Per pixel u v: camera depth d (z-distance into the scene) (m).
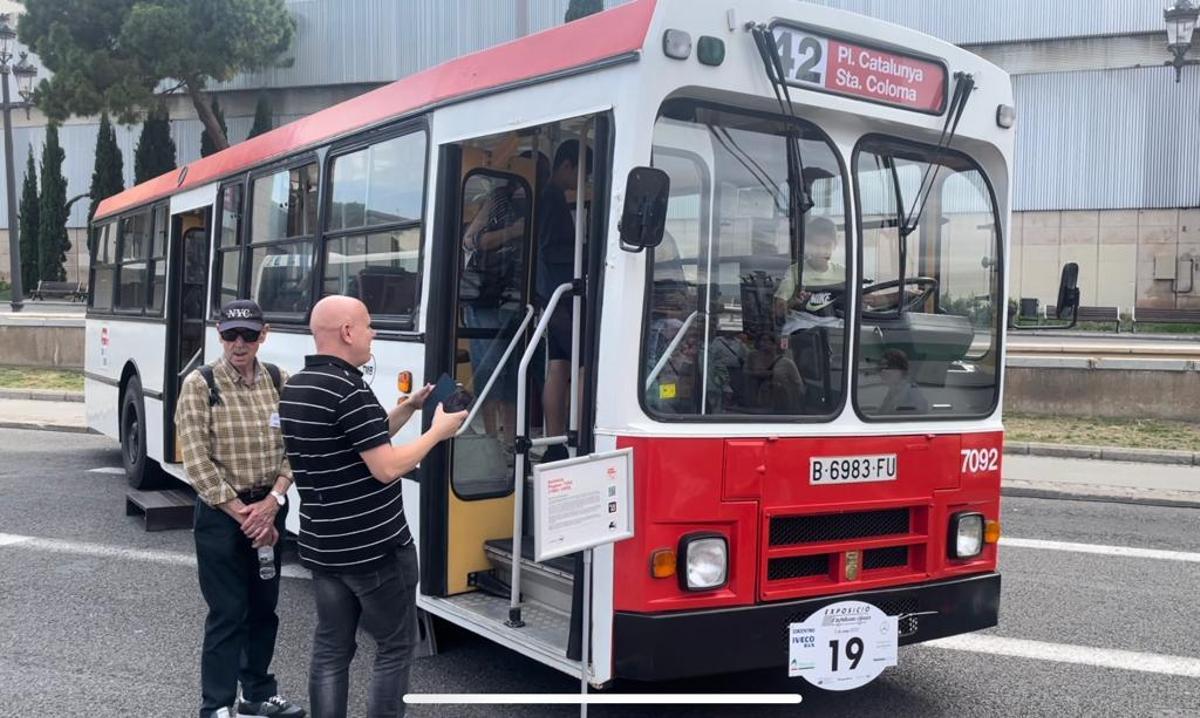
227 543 4.64
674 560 4.29
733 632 4.37
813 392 4.70
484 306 5.71
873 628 4.64
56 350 21.17
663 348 4.38
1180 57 20.92
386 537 4.03
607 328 4.35
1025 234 34.28
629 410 4.28
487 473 5.68
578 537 4.02
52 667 5.77
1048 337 25.36
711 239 4.50
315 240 7.00
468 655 5.92
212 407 4.66
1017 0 33.12
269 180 7.89
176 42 29.95
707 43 4.39
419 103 5.80
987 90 5.25
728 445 4.38
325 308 4.07
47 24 30.22
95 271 12.80
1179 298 32.94
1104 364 14.59
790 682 5.57
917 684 5.64
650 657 4.21
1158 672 5.85
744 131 4.59
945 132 5.07
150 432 10.11
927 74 5.02
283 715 4.93
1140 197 33.09
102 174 39.25
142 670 5.73
